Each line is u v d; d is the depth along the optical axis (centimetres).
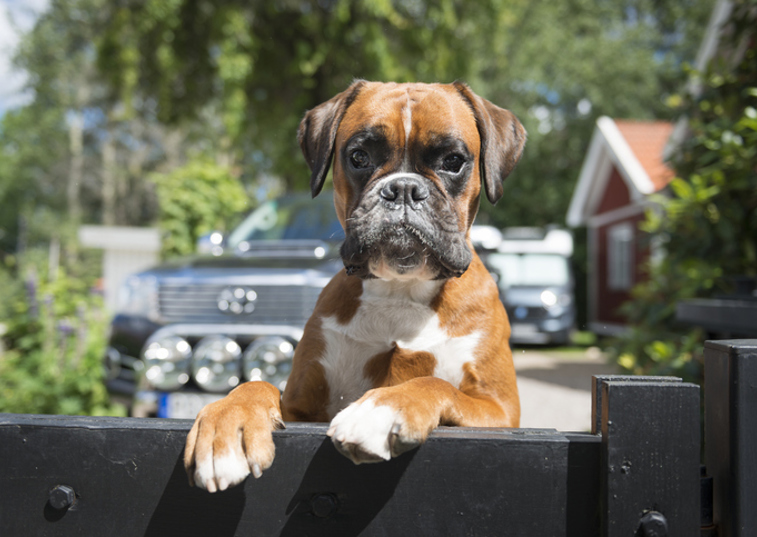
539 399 680
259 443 115
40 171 4144
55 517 115
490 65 2208
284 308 397
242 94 1144
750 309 268
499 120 228
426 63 1236
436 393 148
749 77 450
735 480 108
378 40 1156
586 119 2431
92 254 1170
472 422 161
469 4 1269
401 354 200
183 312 404
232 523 114
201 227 919
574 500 110
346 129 210
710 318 312
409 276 191
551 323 1290
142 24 1157
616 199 1562
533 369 966
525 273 1376
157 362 393
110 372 421
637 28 2645
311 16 1205
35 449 116
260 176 1856
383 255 186
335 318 208
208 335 393
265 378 386
